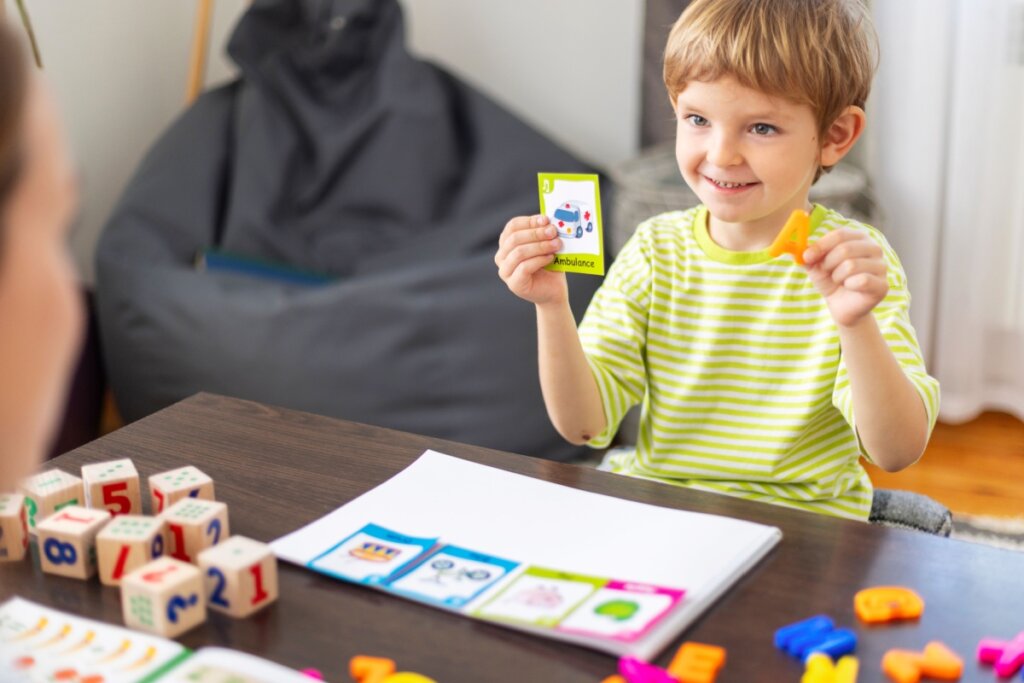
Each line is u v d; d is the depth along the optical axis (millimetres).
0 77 388
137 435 1005
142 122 2684
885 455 980
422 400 2109
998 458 2299
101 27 2498
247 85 2488
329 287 2096
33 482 850
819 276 895
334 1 2479
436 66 2564
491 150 2438
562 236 970
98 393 2338
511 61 2783
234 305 2090
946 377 2441
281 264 2330
